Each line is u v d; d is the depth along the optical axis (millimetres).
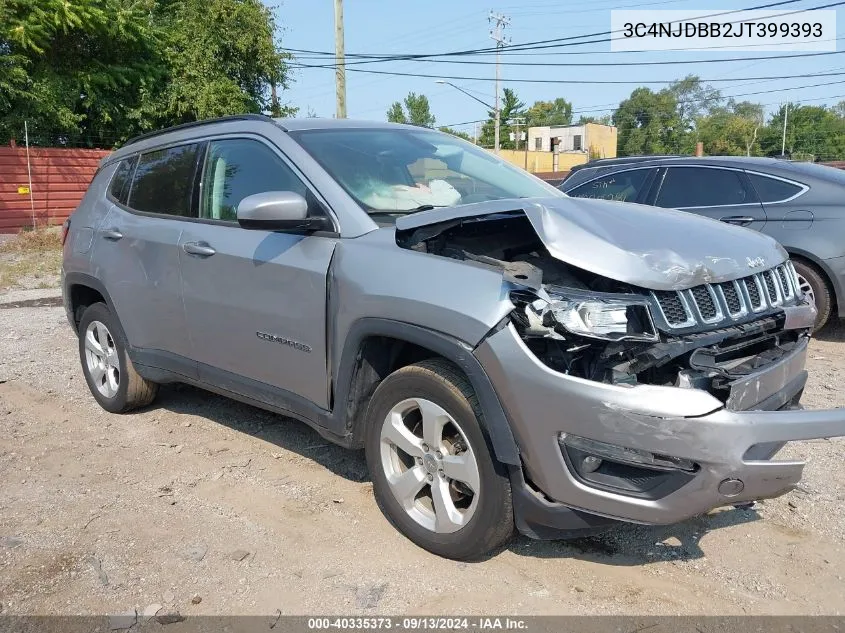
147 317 4613
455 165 4246
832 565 3170
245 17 26797
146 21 25625
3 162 21312
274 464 4242
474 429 2947
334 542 3369
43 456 4426
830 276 6449
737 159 7098
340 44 22531
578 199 3615
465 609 2863
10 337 7582
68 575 3127
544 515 2867
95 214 5156
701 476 2611
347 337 3336
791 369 3141
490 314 2820
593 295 2725
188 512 3680
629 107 79125
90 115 25047
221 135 4316
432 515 3271
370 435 3412
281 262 3652
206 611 2877
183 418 5039
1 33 21641
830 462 4195
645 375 2824
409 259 3166
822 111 76312
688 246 3023
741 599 2936
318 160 3766
